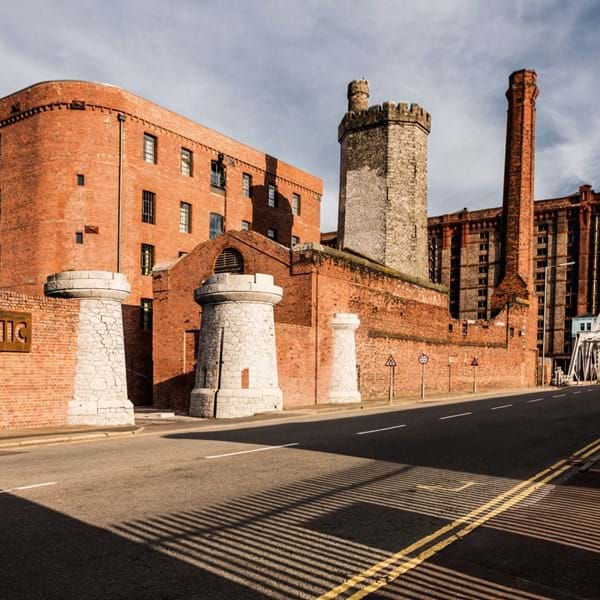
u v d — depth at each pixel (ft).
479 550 18.95
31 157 115.34
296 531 20.63
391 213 130.21
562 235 299.17
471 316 317.42
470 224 322.75
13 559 17.70
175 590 15.49
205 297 78.89
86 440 48.26
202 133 139.85
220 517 22.22
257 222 158.30
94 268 112.68
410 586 15.96
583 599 15.33
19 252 115.55
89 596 15.11
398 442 43.34
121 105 118.11
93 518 21.99
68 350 58.29
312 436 47.50
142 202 123.44
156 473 30.63
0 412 52.54
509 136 184.03
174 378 103.71
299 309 91.56
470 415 67.56
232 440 45.24
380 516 22.68
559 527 21.54
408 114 132.87
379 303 107.65
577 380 232.53
